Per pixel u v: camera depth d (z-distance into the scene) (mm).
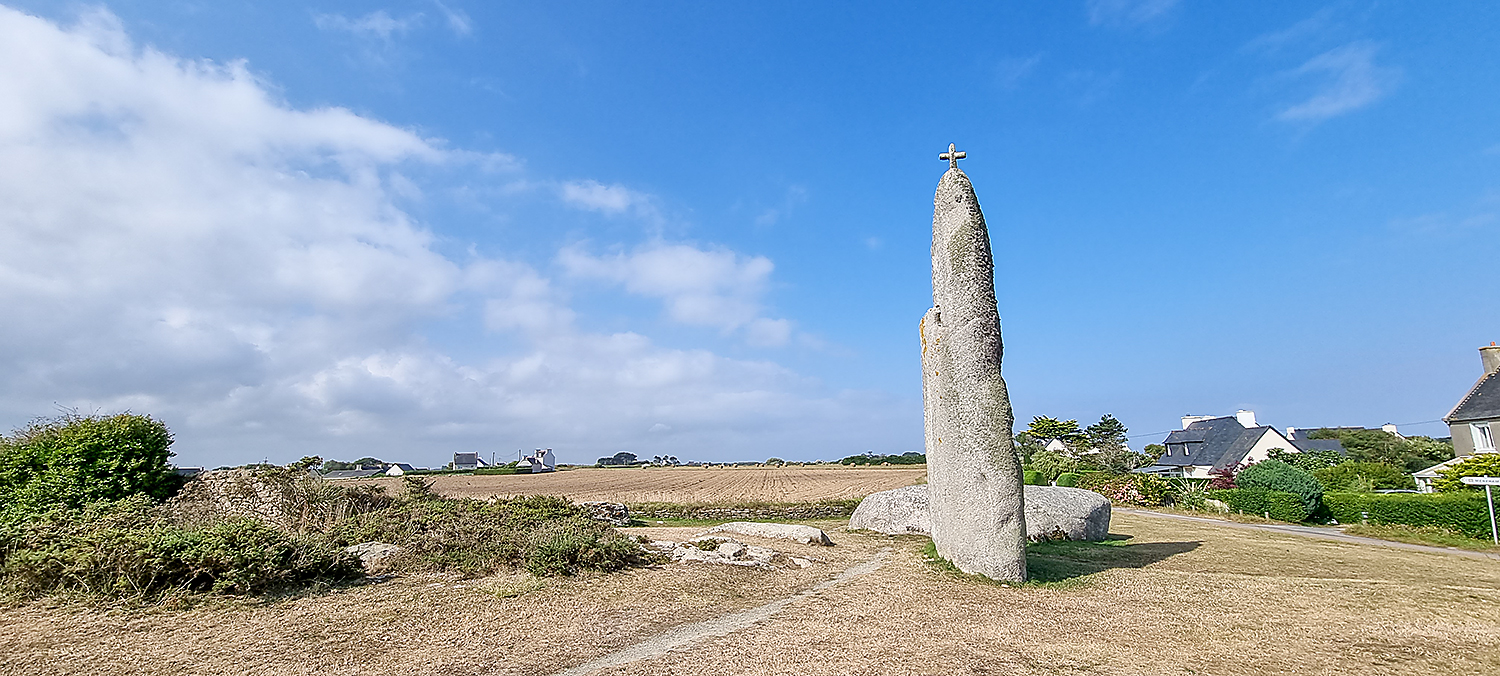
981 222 12102
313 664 6980
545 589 10320
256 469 16047
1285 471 27078
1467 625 8883
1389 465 42000
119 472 15617
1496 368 37344
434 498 19453
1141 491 34625
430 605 9297
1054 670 7195
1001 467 11492
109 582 9047
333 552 10602
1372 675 7078
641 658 7434
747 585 11102
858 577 11891
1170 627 8781
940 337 12312
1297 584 11359
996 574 11234
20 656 6949
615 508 24359
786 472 78938
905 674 7047
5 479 14688
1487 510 20047
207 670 6738
